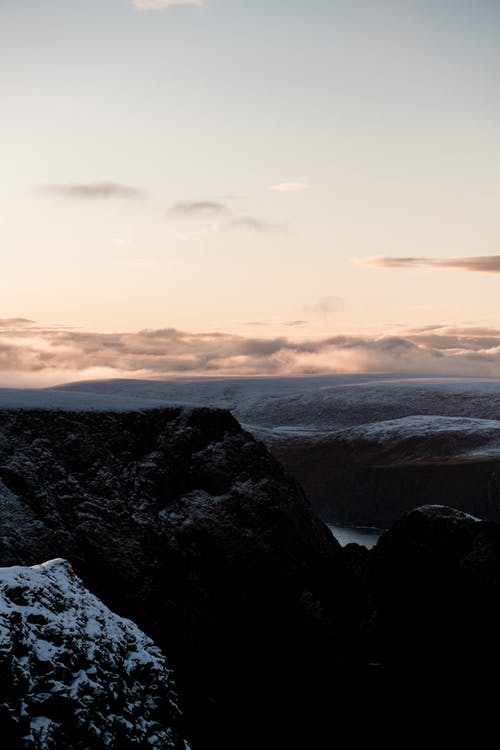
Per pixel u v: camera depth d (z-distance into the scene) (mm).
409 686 44781
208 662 47500
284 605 55000
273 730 40906
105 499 55719
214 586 55969
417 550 53969
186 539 57938
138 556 52438
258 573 57844
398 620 50188
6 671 20406
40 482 54219
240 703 43406
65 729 20938
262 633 52438
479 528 53531
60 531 51719
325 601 55250
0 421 57312
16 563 48625
